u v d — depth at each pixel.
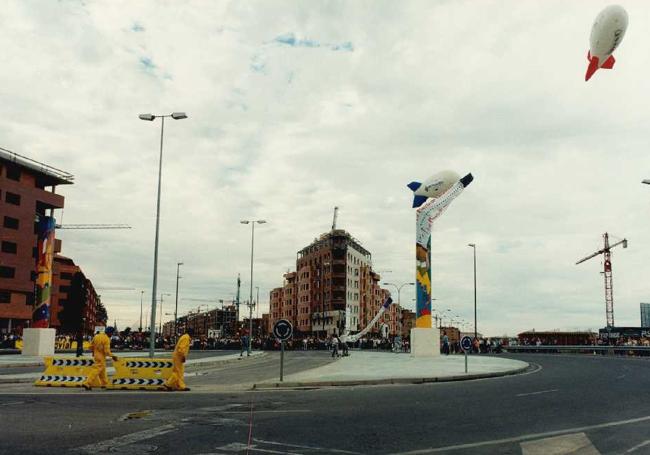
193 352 63.94
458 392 17.12
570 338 104.69
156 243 29.78
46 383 18.81
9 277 74.56
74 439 8.62
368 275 136.12
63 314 26.16
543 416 11.83
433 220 42.94
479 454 7.89
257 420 10.75
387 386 19.44
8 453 7.60
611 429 10.20
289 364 35.66
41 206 82.25
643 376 25.31
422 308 42.66
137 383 17.69
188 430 9.50
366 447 8.30
